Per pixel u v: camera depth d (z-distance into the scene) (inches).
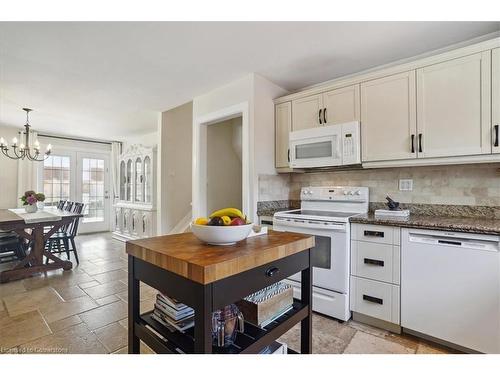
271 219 106.0
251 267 39.9
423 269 73.1
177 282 39.1
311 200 117.2
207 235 43.9
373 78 92.0
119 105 150.8
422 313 73.4
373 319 83.2
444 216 88.5
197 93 130.8
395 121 87.2
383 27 78.0
